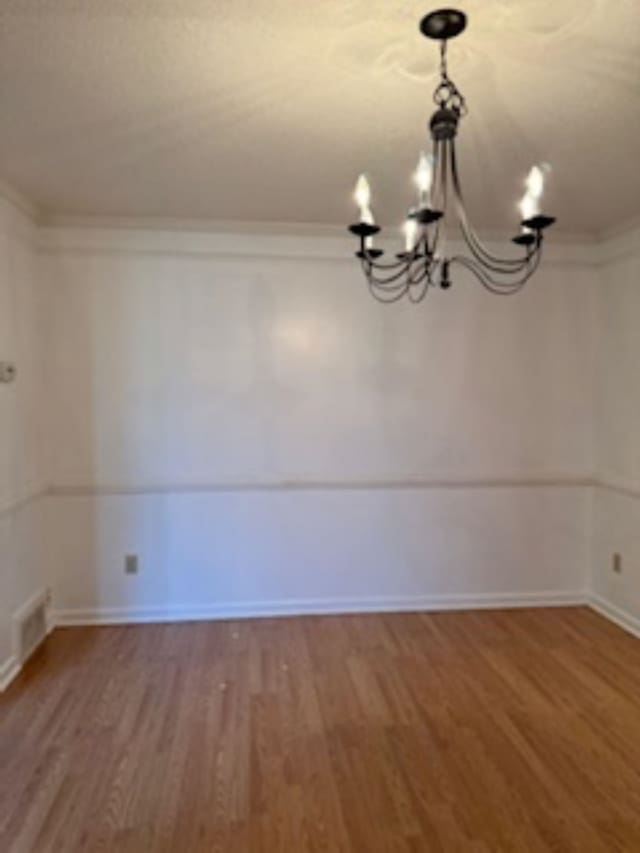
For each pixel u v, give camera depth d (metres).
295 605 3.73
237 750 2.32
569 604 3.90
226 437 3.63
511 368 3.80
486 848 1.83
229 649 3.23
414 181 2.75
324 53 1.71
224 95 1.96
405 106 2.02
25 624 3.11
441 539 3.81
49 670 2.99
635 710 2.62
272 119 2.13
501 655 3.16
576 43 1.65
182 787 2.11
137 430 3.57
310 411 3.68
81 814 1.97
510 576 3.87
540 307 3.79
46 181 2.80
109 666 3.03
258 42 1.65
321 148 2.39
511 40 1.63
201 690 2.79
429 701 2.69
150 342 3.55
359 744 2.36
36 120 2.15
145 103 2.02
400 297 3.55
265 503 3.69
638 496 3.44
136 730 2.46
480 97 1.95
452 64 1.75
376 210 3.20
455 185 1.83
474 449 3.80
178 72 1.82
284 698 2.71
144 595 3.63
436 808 2.00
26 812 1.98
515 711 2.61
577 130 2.20
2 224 2.89
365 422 3.72
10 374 2.96
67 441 3.52
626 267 3.54
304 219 3.44
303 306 3.63
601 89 1.89
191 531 3.64
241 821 1.94
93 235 3.45
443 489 3.79
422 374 3.74
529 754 2.30
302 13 1.52
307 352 3.66
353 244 3.63
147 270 3.52
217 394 3.61
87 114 2.10
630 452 3.52
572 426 3.86
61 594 3.57
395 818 1.95
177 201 3.11
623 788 2.10
